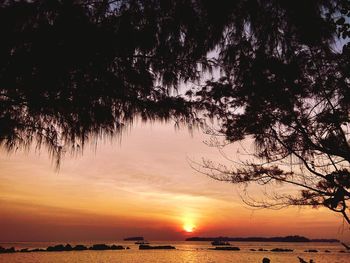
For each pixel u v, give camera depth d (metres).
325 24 3.39
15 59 2.40
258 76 3.64
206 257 64.94
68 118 2.93
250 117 4.05
